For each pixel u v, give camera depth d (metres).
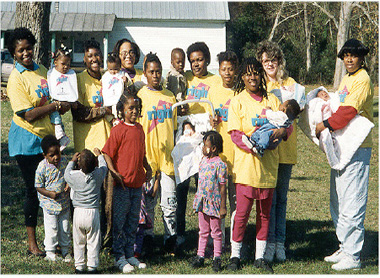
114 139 5.22
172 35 32.03
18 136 5.55
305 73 34.34
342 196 5.66
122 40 6.11
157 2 32.41
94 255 5.17
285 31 37.94
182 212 6.11
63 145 5.56
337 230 5.74
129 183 5.24
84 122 5.70
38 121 5.54
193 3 32.34
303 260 5.93
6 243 6.10
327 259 5.91
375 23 27.52
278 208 5.87
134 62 6.14
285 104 5.24
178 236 6.14
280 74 5.78
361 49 5.52
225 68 5.80
